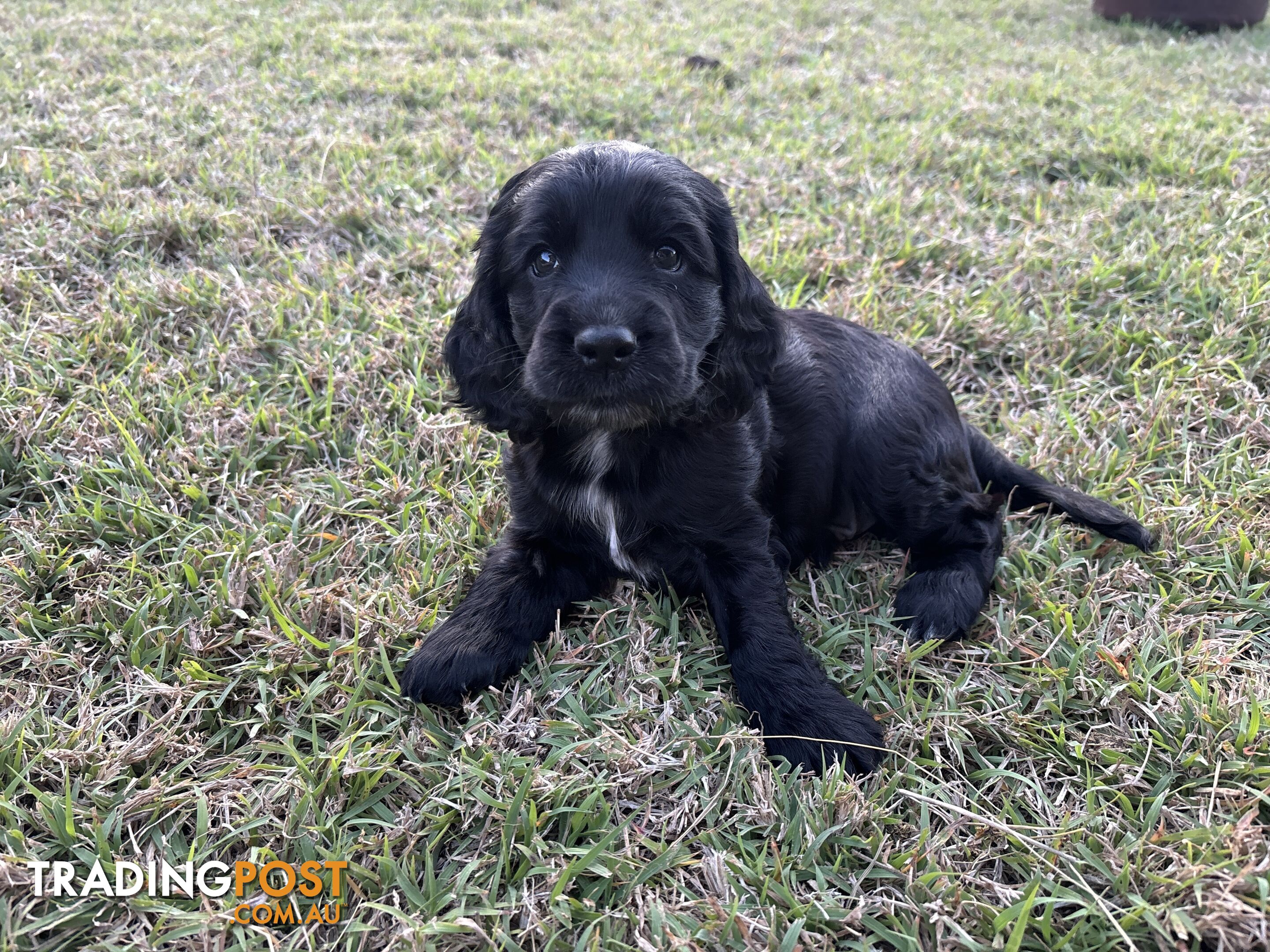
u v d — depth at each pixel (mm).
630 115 963
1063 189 814
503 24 1296
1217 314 612
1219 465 499
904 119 1016
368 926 289
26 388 519
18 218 693
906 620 419
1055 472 510
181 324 608
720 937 284
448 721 371
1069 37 1418
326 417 532
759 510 413
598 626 405
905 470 452
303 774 333
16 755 336
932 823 330
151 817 324
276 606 399
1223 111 988
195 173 807
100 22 1216
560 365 349
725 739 347
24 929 284
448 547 446
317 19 1288
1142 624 403
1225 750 337
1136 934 287
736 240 414
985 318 622
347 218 737
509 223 398
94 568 427
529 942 292
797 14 1480
